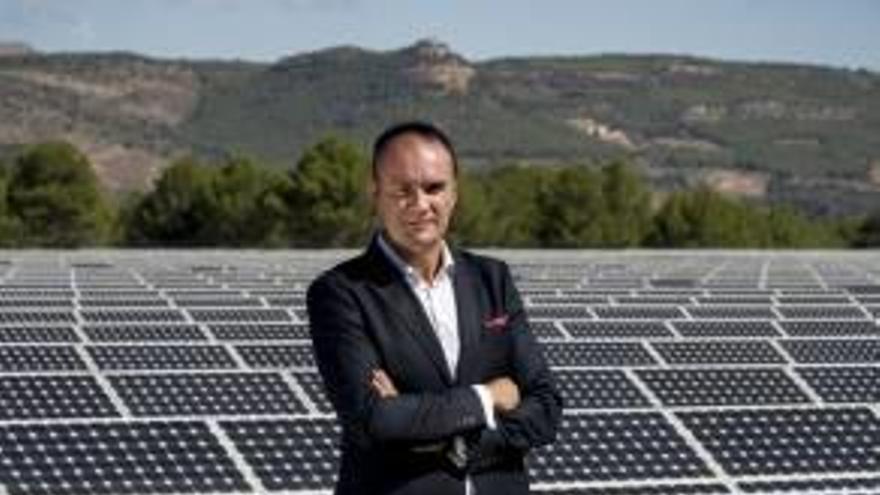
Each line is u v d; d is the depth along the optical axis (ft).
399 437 24.85
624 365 66.85
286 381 56.75
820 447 51.21
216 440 48.49
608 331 80.38
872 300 112.06
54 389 54.08
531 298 107.14
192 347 67.56
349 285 25.50
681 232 310.04
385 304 25.39
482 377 25.66
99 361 63.98
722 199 320.29
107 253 210.38
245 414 52.95
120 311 90.33
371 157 25.70
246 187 292.61
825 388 58.75
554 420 26.04
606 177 314.55
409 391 25.31
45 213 286.46
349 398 24.95
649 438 50.03
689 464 48.85
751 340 72.69
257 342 69.10
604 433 50.03
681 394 56.75
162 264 174.29
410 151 25.00
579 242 303.89
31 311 88.99
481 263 26.40
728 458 49.49
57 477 45.37
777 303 106.83
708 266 182.80
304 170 285.23
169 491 45.09
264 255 209.05
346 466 25.77
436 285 25.75
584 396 55.72
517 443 25.63
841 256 227.61
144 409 52.80
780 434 51.55
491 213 303.27
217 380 56.13
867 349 73.20
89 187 291.38
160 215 296.51
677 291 120.98
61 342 70.95
